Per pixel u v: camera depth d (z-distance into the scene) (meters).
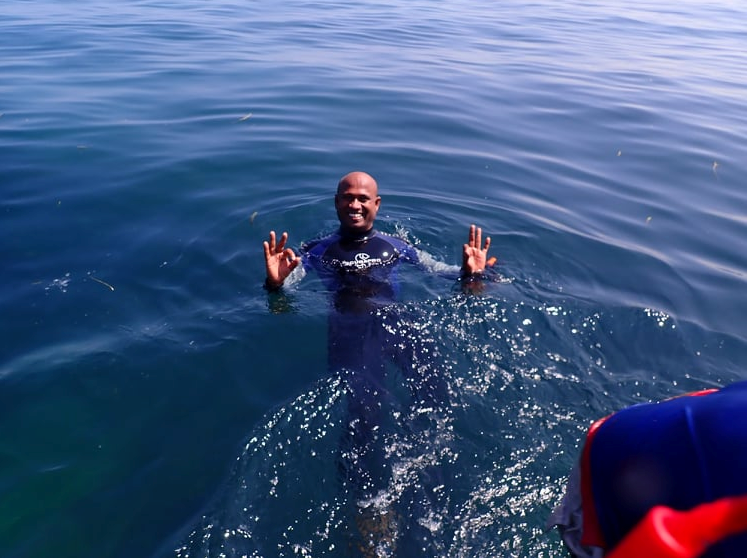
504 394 3.83
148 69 11.27
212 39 14.09
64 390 3.75
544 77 12.09
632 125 9.47
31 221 5.82
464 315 4.59
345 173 7.36
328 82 10.98
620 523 1.25
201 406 3.67
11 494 3.04
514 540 2.88
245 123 8.79
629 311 4.69
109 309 4.58
